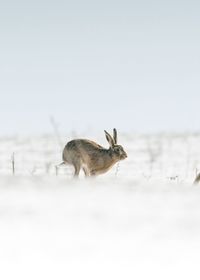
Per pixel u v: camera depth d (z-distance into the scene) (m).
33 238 14.37
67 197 20.39
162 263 12.65
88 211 17.83
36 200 19.67
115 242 14.06
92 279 11.85
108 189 22.98
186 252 13.31
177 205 19.14
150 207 18.77
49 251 13.28
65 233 14.88
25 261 12.58
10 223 15.88
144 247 13.68
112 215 17.19
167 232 15.04
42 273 12.03
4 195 20.58
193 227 15.60
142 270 12.30
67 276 11.95
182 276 12.07
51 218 16.58
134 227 15.61
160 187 24.14
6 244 13.82
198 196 21.14
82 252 13.24
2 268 12.23
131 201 19.89
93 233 14.94
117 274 12.09
